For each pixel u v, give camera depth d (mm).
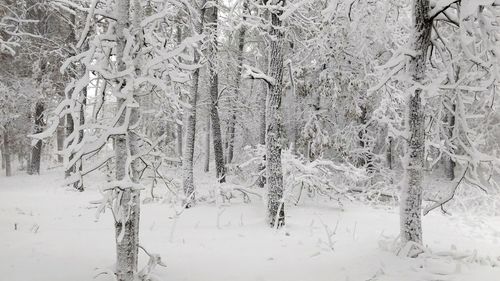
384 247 7375
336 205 14148
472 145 7363
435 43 7855
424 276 5949
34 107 23609
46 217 11656
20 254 7156
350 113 16719
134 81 5504
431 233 10055
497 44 6594
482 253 7812
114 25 6012
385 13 9688
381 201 16250
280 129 10695
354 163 17609
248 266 7180
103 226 10414
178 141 29891
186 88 14172
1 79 21594
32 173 24062
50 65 22234
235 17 12312
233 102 24875
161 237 9188
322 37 14602
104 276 6219
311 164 13789
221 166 18469
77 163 5594
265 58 18344
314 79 17094
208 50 14320
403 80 7039
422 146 7258
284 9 10273
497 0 6262
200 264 7246
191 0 13250
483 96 10594
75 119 5441
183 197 12703
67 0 6328
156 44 6266
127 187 5297
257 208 13188
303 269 6934
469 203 14805
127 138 5566
